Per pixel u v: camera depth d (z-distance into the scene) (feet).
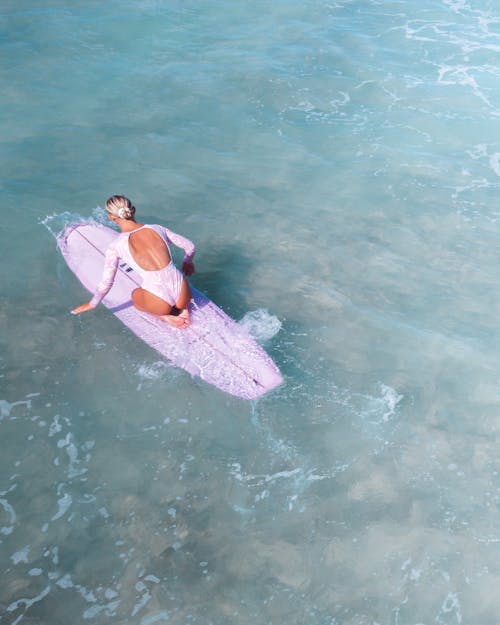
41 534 14.55
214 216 25.82
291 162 29.66
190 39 40.27
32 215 25.02
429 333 20.81
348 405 18.19
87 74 35.65
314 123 32.68
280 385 18.53
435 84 36.73
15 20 40.88
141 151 29.71
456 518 15.43
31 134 30.27
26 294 21.13
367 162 29.94
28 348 19.17
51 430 16.93
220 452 16.71
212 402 17.93
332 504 15.62
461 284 22.97
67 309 20.62
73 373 18.51
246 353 19.16
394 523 15.25
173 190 27.25
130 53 38.09
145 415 17.51
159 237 18.94
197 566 14.11
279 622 13.21
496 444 17.25
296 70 37.47
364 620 13.35
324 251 24.25
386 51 40.29
